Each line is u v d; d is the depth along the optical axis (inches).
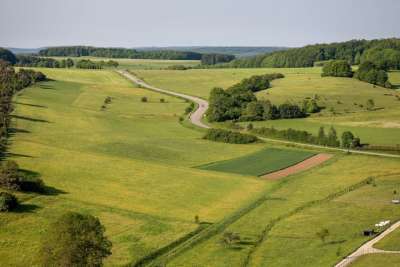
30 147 5054.1
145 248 3080.7
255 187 4456.2
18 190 3730.3
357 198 4074.8
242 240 3260.3
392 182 4490.7
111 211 3649.1
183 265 2898.6
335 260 2861.7
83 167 4640.8
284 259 2950.3
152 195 4106.8
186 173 4793.3
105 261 2883.9
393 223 3474.4
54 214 3444.9
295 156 5600.4
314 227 3469.5
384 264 2760.8
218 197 4170.8
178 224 3494.1
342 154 5629.9
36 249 2908.5
